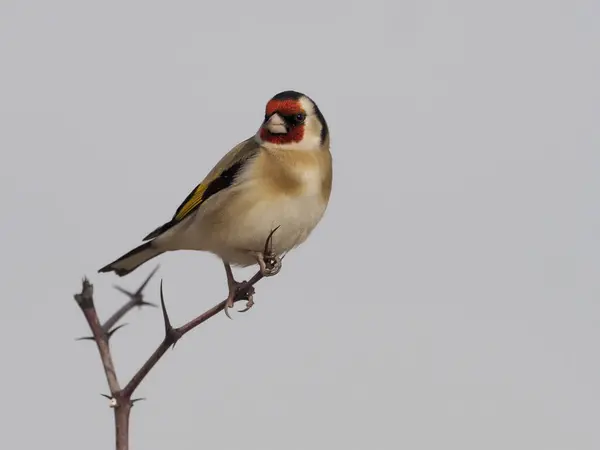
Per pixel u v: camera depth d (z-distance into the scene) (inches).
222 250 430.0
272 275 357.7
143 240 445.1
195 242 433.7
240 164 417.7
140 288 291.6
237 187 414.0
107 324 285.9
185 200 436.1
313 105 432.8
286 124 418.9
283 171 414.0
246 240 419.2
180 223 432.1
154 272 293.1
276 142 419.8
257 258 425.7
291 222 417.7
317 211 425.4
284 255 426.6
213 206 419.2
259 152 419.2
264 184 413.1
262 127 426.3
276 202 413.1
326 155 430.9
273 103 424.8
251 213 413.1
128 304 290.0
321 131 430.6
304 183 415.5
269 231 415.5
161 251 451.5
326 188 428.8
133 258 451.8
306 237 431.2
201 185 429.4
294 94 427.2
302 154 419.5
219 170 424.8
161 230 442.3
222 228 420.8
